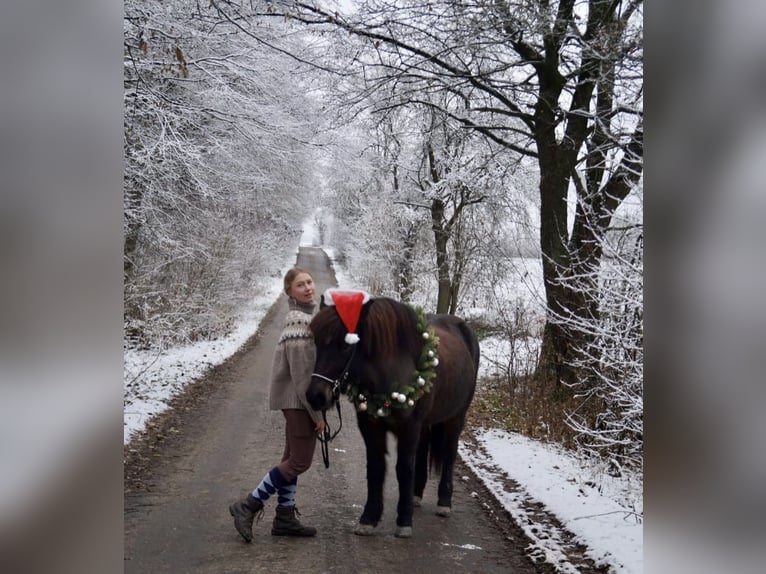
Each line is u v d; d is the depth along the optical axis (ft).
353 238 86.94
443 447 16.99
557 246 29.27
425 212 62.54
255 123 31.81
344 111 33.86
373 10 28.78
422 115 42.65
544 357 29.17
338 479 19.77
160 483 18.63
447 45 29.19
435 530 15.67
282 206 62.80
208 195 30.73
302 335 14.38
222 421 27.32
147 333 37.29
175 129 28.71
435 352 14.70
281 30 32.76
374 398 13.98
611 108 25.09
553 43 27.71
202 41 28.94
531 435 25.86
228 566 13.11
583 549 14.20
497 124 38.47
